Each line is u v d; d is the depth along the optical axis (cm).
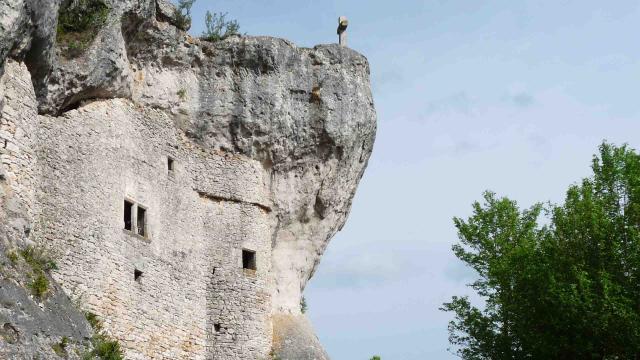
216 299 2819
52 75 2322
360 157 3250
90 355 1972
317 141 3081
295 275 3130
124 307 2433
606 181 2800
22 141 2131
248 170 2989
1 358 1709
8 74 2112
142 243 2581
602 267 2648
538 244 2983
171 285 2664
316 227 3181
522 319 2806
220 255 2870
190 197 2841
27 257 2006
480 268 3114
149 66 2789
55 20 2219
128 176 2584
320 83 3098
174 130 2848
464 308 3038
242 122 2959
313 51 3128
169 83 2839
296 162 3083
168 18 2809
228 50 2966
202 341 2744
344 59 3180
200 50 2917
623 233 2675
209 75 2947
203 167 2909
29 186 2138
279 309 3044
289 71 3050
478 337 2966
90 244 2350
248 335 2816
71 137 2384
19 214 2039
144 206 2634
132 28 2638
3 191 2023
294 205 3097
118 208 2503
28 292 1916
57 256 2228
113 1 2502
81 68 2406
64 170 2331
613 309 2506
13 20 2028
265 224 3008
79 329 2012
